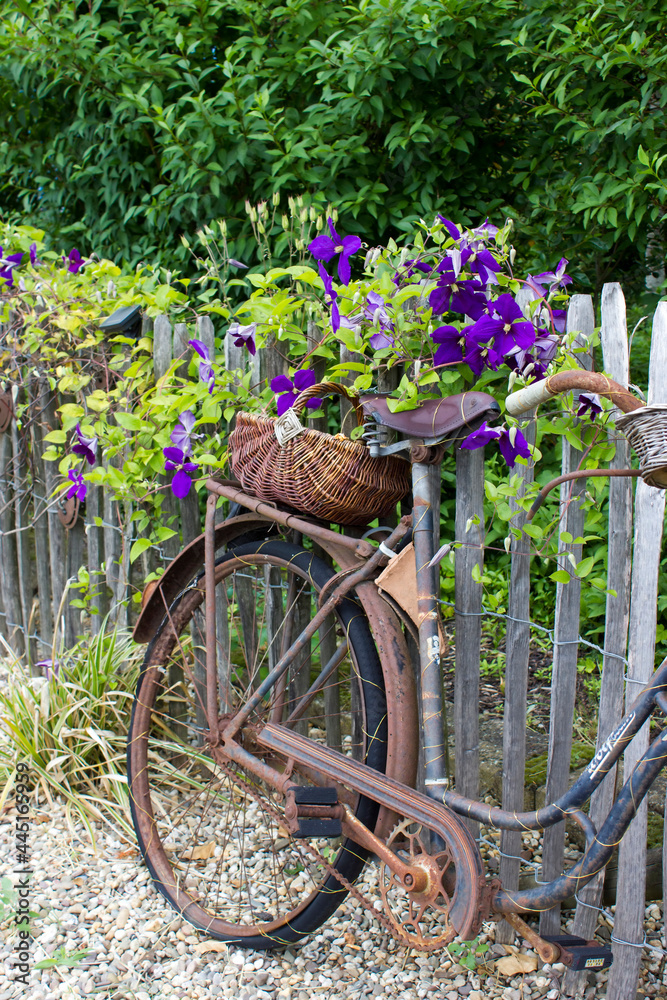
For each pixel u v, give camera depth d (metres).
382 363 2.04
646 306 3.35
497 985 1.87
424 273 1.92
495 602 1.99
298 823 1.73
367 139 3.48
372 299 1.82
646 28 2.90
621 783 1.94
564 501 1.83
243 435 2.00
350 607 1.94
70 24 4.00
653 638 1.72
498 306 1.66
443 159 3.37
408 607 1.78
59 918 2.12
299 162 3.31
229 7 3.68
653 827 2.08
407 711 1.76
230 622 3.16
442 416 1.72
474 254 1.77
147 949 2.03
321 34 3.59
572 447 1.82
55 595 3.35
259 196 3.60
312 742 1.85
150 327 2.81
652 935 1.99
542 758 2.42
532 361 1.73
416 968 1.93
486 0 3.08
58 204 4.45
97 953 2.00
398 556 1.79
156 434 2.57
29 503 3.48
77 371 3.02
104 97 3.87
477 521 1.88
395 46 3.20
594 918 1.86
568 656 1.88
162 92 3.88
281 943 1.95
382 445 1.83
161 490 2.72
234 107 3.36
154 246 4.04
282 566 2.14
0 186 4.99
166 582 2.35
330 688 2.43
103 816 2.49
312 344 2.26
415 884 1.60
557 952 1.53
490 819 1.55
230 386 2.39
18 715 2.72
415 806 1.64
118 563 2.98
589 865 1.43
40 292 3.06
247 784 2.01
